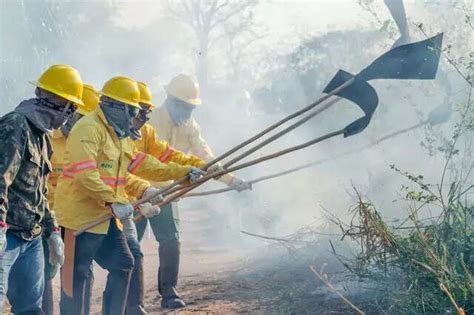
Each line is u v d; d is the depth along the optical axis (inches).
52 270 235.1
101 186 222.8
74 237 228.8
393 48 214.1
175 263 280.5
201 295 285.7
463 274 203.0
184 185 252.4
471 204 243.3
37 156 190.7
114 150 230.7
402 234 238.8
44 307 238.8
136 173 248.5
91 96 250.7
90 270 245.1
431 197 226.7
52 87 193.3
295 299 248.2
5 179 179.9
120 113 229.5
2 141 182.2
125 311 245.1
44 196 198.5
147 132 263.3
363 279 238.7
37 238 196.2
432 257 203.9
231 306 259.4
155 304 287.4
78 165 223.5
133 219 249.8
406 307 206.4
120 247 231.9
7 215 188.1
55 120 194.7
